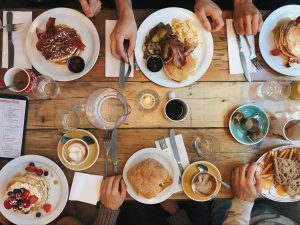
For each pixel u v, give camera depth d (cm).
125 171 130
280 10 143
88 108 133
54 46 133
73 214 157
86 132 131
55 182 130
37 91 133
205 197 129
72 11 136
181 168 133
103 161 131
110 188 126
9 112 131
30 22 136
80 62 133
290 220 163
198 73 135
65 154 129
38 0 196
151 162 128
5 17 135
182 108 133
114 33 133
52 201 129
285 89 141
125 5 137
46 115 132
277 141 138
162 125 134
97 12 138
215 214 171
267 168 135
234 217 136
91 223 157
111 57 136
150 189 125
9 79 129
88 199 129
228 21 142
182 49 131
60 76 132
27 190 124
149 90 135
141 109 134
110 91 133
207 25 136
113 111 134
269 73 141
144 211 179
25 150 131
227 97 138
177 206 180
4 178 127
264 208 166
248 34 138
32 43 134
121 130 133
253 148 137
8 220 134
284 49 138
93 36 135
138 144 133
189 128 135
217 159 135
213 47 139
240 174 131
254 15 137
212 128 136
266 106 140
